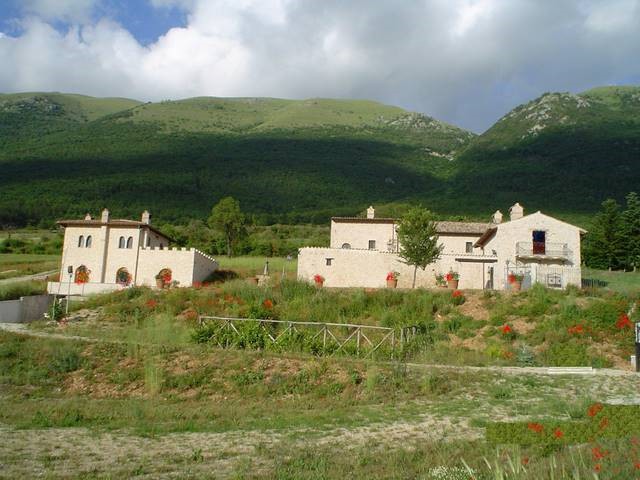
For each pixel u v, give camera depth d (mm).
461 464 10516
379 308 33406
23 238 84062
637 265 61312
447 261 43781
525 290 34969
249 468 10883
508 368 23484
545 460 10055
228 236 71625
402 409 16766
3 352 22547
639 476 8859
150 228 49750
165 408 16906
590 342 27094
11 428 14406
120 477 10258
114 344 23750
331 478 10094
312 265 44625
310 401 18016
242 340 24234
